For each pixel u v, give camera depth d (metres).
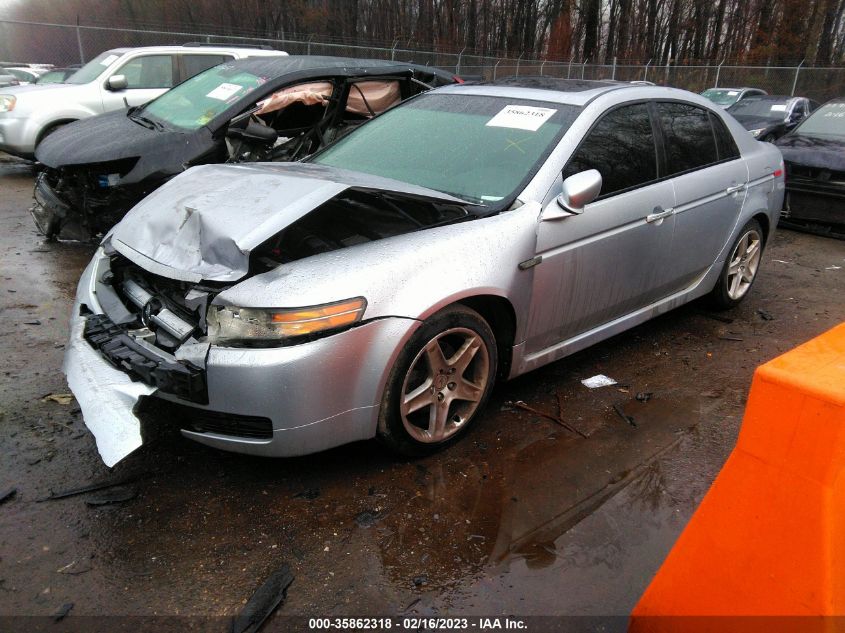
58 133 5.80
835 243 7.16
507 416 3.31
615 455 3.00
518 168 3.23
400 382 2.63
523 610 2.11
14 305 4.53
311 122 6.20
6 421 3.08
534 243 3.02
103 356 2.68
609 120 3.51
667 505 2.65
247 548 2.34
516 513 2.57
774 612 1.44
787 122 11.41
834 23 30.27
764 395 1.46
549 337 3.32
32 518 2.45
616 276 3.52
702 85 22.62
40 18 28.95
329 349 2.40
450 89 4.07
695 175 3.97
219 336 2.43
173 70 9.09
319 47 18.45
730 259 4.54
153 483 2.69
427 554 2.33
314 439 2.48
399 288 2.57
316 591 2.16
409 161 3.50
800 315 4.91
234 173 3.16
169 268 2.67
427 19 33.34
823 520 1.37
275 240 2.80
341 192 2.71
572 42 33.56
